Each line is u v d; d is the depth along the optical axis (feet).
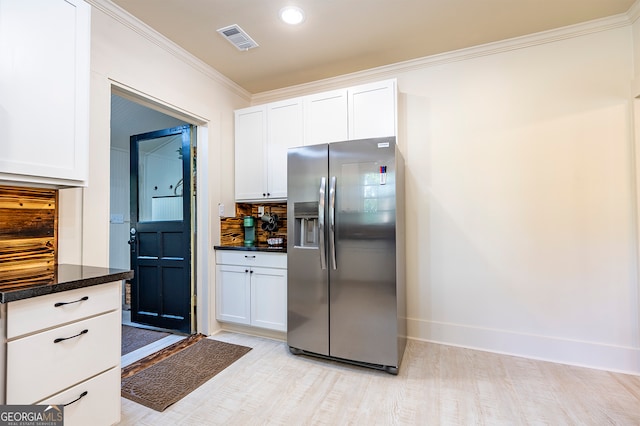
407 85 9.27
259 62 9.19
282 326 8.68
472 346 8.40
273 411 5.62
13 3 4.35
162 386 6.46
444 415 5.46
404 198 8.87
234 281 9.39
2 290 3.73
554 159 7.77
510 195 8.16
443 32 7.79
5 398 3.71
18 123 4.39
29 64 4.51
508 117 8.21
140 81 7.38
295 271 7.87
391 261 6.91
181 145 10.07
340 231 7.35
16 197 5.35
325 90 10.43
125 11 6.86
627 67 7.18
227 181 10.25
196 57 8.87
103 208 6.59
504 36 7.97
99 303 4.77
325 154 7.57
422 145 9.06
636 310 7.03
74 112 5.08
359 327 7.17
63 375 4.26
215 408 5.72
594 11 7.00
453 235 8.70
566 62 7.70
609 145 7.32
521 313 8.00
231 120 10.52
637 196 6.95
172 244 10.00
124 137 14.55
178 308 9.80
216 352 8.14
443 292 8.76
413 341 8.88
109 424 4.88
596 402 5.81
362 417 5.43
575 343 7.47
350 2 6.68
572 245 7.59
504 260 8.19
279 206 11.05
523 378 6.73
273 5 6.73
